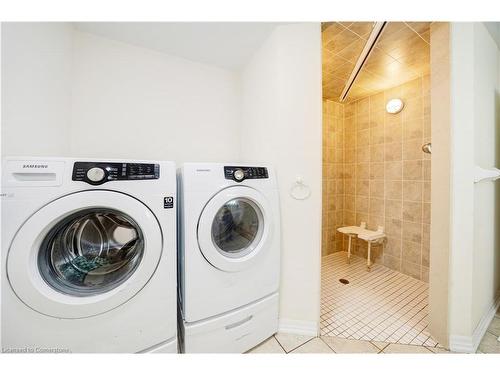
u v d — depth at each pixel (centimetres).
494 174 109
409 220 192
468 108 97
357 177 238
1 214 59
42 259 67
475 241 102
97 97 127
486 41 110
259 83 137
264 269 104
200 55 148
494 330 113
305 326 113
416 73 178
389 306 142
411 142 190
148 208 78
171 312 82
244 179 100
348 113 247
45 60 96
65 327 66
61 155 110
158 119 144
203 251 88
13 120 77
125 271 79
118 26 119
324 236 240
